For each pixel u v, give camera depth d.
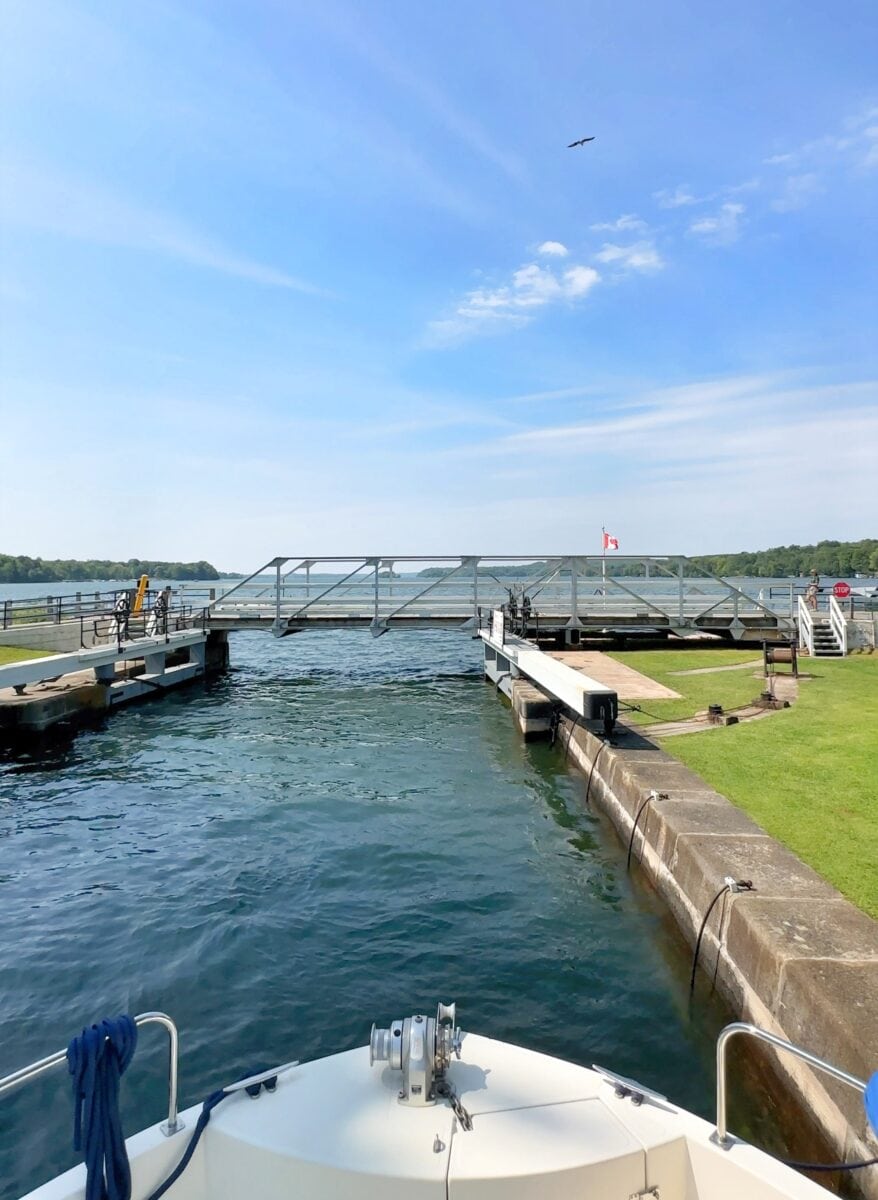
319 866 8.35
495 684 21.50
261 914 7.14
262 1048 5.09
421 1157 2.92
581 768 11.62
